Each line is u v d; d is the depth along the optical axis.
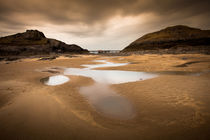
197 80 9.03
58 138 3.42
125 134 3.51
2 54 46.34
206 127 3.54
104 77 11.73
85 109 5.15
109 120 4.28
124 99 6.18
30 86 8.68
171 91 6.80
